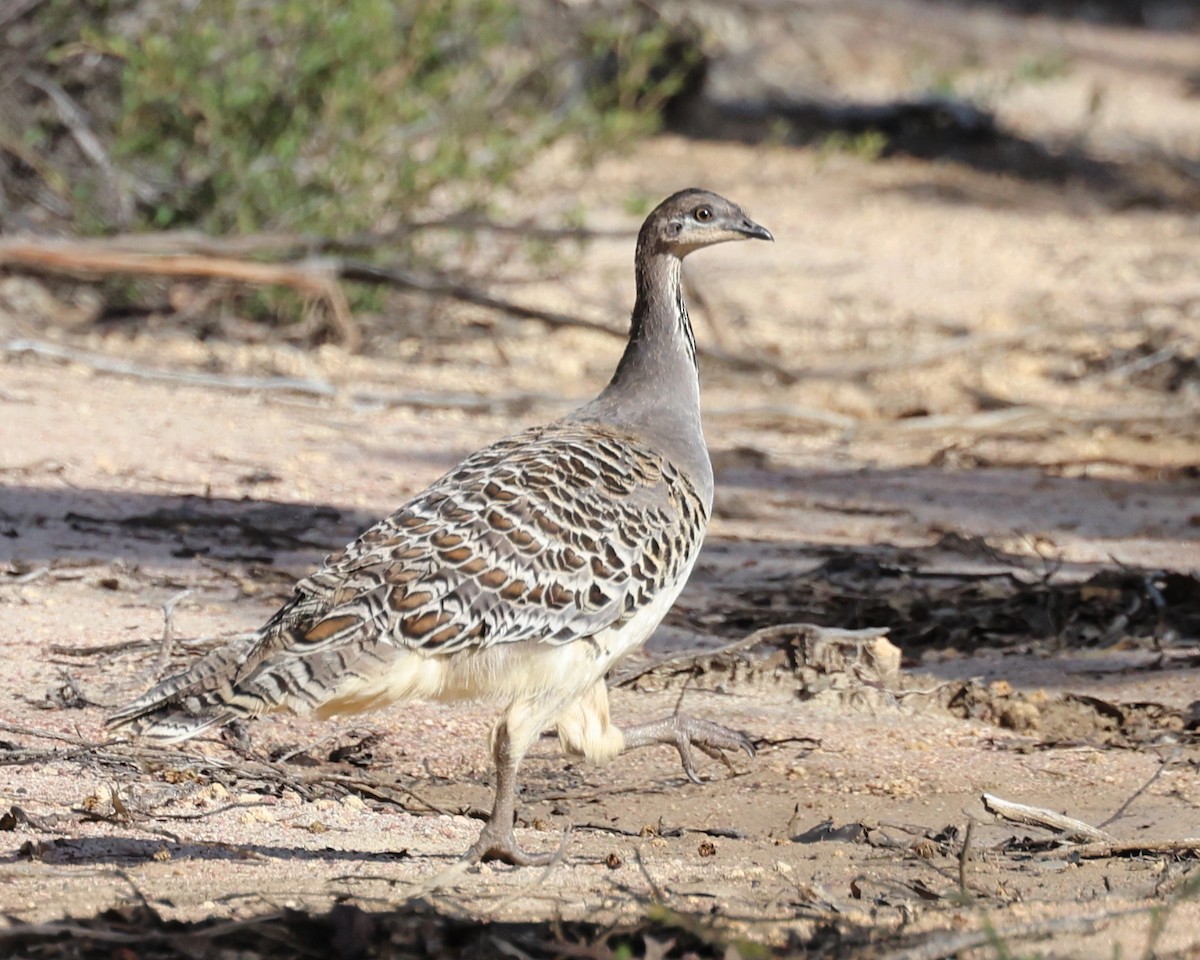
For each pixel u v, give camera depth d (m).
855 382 25.97
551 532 9.09
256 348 25.47
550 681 9.16
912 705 13.05
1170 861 9.55
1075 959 7.45
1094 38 65.81
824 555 17.30
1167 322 29.38
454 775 11.34
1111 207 41.34
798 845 9.95
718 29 47.16
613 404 10.59
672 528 9.66
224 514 17.23
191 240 24.80
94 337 25.31
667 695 13.08
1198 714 12.80
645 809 10.84
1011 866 9.54
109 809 9.84
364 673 8.55
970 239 37.12
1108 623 15.25
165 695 8.36
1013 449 22.89
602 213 35.56
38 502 17.14
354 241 25.22
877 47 56.22
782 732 12.34
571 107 30.94
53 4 26.03
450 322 27.59
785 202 39.81
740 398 25.00
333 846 9.48
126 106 25.25
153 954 7.27
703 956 7.54
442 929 7.58
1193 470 21.80
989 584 16.06
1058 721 12.75
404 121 26.62
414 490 18.86
